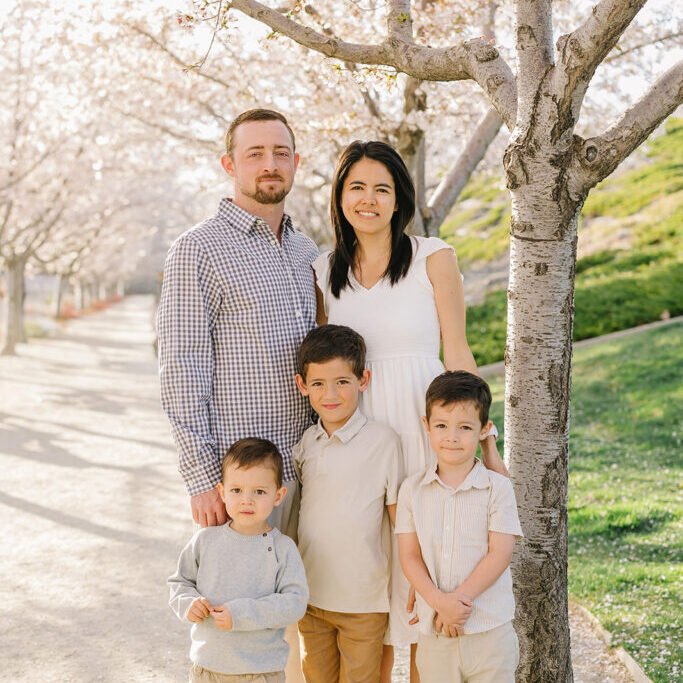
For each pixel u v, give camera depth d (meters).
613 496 5.57
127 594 4.62
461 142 9.45
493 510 2.39
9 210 17.89
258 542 2.43
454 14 5.60
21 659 3.75
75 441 9.85
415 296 2.69
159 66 7.80
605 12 2.27
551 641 2.86
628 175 18.02
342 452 2.56
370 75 3.43
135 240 33.47
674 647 3.42
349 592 2.55
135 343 27.67
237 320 2.57
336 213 2.76
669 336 10.30
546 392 2.76
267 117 2.67
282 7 4.80
